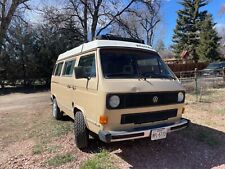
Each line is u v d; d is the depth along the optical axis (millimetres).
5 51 24234
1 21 23938
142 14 31422
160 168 4766
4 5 23953
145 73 5516
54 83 8906
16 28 24688
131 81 4996
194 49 52000
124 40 6469
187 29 54219
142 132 4715
